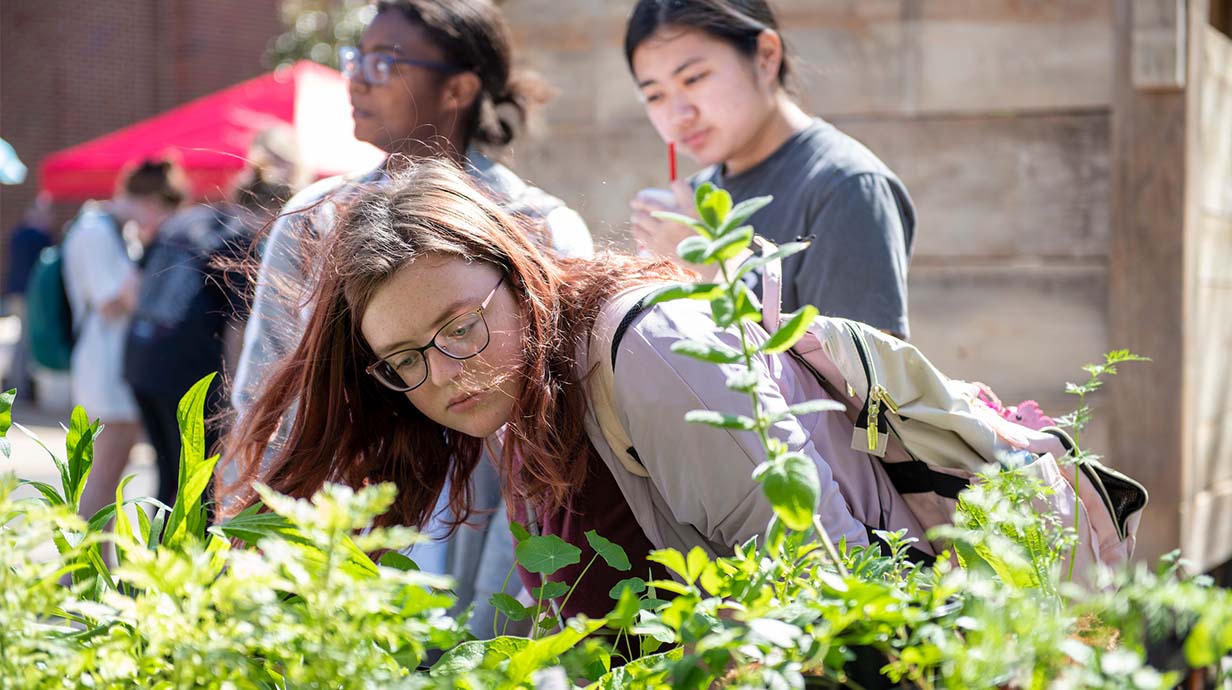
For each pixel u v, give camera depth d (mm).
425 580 835
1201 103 2938
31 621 895
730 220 918
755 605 904
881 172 2221
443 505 1899
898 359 1503
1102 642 874
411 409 1618
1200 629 725
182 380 3936
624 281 1520
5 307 15680
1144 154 2865
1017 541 1044
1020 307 3021
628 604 938
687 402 1393
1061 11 2961
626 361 1422
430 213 1442
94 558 1123
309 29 12914
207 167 6473
